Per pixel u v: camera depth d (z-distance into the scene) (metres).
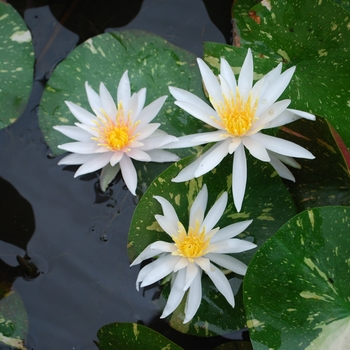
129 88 1.40
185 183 1.35
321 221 1.32
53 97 1.42
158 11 1.49
